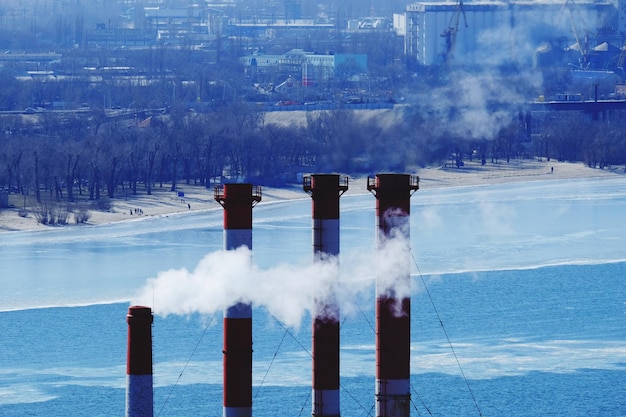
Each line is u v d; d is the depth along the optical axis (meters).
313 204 177.12
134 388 165.75
